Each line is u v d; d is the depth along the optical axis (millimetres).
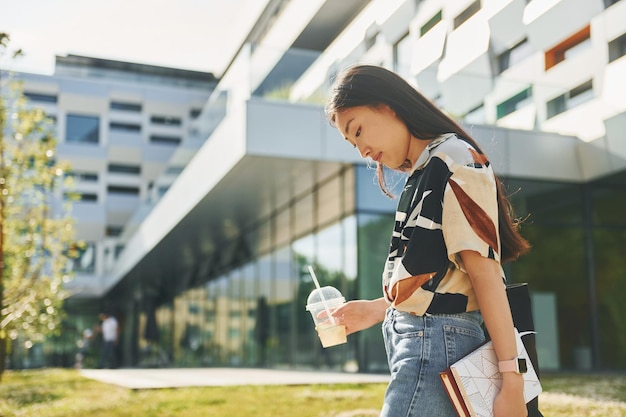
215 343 20625
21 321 9188
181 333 25125
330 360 12102
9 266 8797
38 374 13492
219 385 8195
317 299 1934
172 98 35625
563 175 11648
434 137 1622
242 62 11031
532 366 1485
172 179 17234
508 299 1561
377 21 10367
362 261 11242
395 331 1580
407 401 1500
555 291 11789
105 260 31875
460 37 9516
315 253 13070
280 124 10742
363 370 10984
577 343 11789
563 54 10125
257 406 6098
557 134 11625
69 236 9305
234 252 18875
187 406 6203
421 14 9734
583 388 7387
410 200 1589
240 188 12992
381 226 11398
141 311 29266
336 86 1652
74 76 34500
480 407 1425
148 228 20328
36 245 9039
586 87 10688
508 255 1640
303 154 10766
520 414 1418
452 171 1516
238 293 18375
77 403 6840
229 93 11656
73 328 33438
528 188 11648
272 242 15672
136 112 35344
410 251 1527
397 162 1666
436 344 1509
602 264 11992
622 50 9578
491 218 1486
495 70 10133
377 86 1612
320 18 11680
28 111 8391
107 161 34625
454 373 1440
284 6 13648
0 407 6707
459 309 1534
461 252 1488
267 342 15844
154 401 6707
